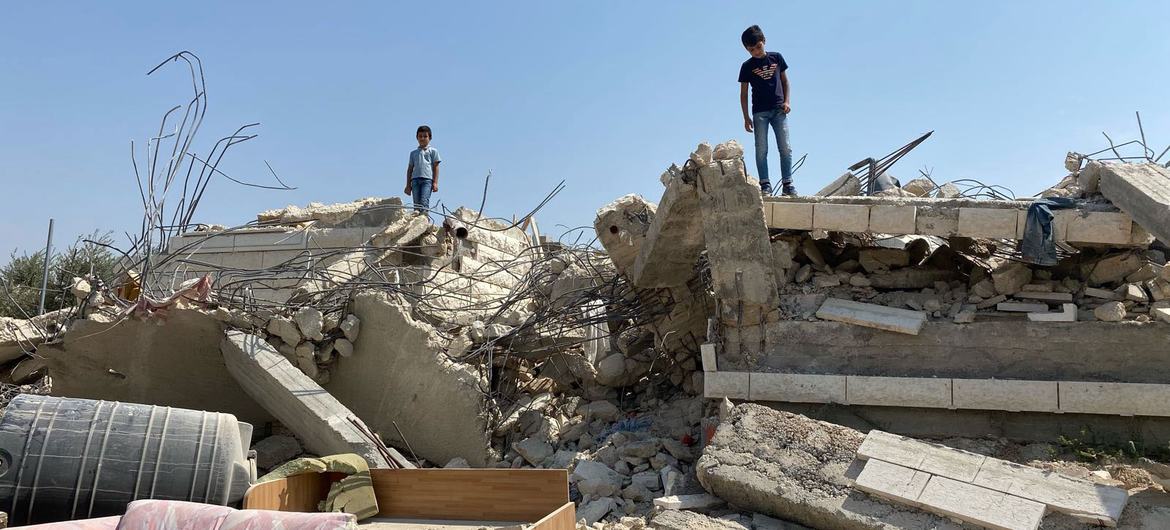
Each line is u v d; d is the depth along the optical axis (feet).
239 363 34.53
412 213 46.37
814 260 30.86
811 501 22.77
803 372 29.01
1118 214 26.78
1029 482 22.00
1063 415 26.94
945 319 28.50
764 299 29.48
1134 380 26.45
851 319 28.66
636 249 35.86
